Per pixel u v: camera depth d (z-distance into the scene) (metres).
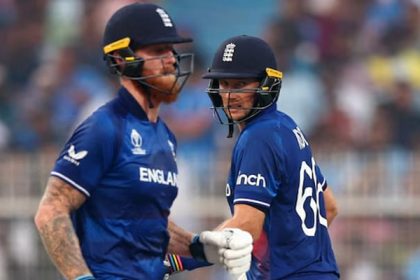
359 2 56.09
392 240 41.28
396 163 41.22
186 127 50.03
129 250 18.53
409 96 52.94
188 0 57.34
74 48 54.62
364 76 53.78
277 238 20.19
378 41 55.28
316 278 20.28
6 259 41.28
